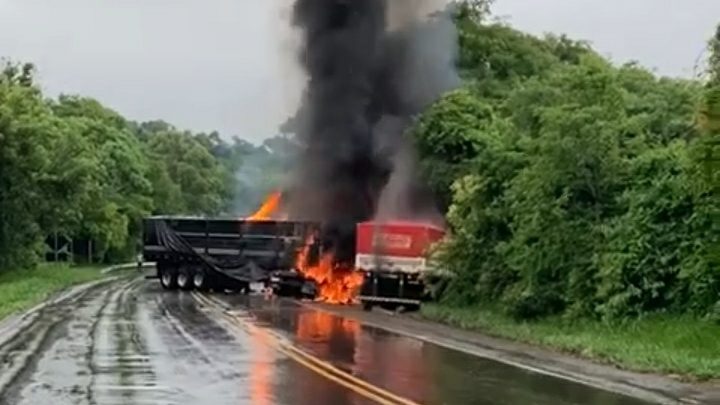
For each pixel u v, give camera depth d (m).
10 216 53.19
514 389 15.26
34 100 57.16
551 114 25.52
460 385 15.63
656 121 27.25
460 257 30.73
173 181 113.88
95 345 21.20
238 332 24.77
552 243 25.48
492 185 29.73
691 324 21.41
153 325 26.50
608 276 23.36
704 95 19.80
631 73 32.12
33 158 53.12
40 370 16.95
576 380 16.41
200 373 16.78
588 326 23.89
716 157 19.23
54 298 38.84
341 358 19.34
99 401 13.62
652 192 23.38
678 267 22.58
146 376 16.31
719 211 21.36
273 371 17.16
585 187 25.28
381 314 32.50
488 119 37.72
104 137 89.50
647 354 18.98
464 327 27.17
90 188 57.41
